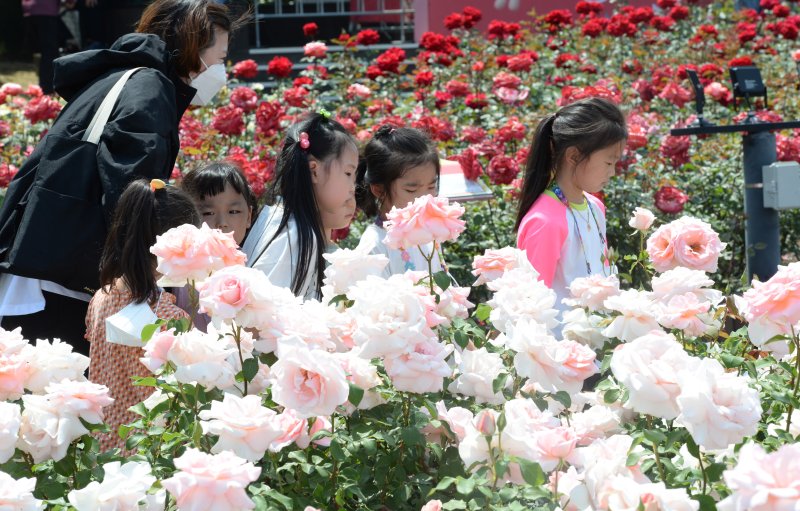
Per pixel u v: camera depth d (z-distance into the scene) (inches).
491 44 367.2
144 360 83.7
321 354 74.0
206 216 150.7
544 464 75.5
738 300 90.2
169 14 151.0
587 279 104.1
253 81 450.3
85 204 133.6
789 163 191.5
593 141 142.3
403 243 90.7
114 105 138.6
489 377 88.0
